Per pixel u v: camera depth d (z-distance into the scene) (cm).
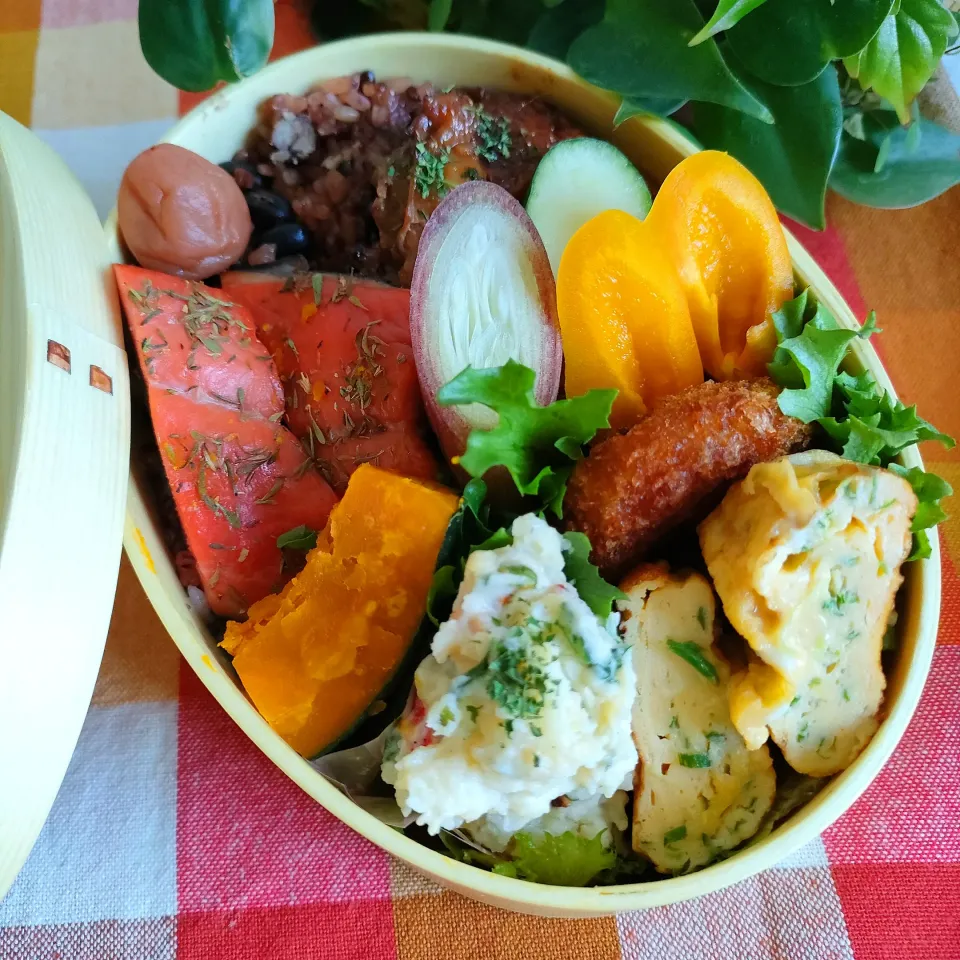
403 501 18
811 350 19
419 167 22
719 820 19
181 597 20
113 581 18
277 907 21
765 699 18
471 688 17
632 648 18
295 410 22
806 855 22
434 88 24
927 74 22
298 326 22
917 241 27
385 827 17
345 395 21
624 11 22
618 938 21
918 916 21
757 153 23
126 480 19
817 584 18
